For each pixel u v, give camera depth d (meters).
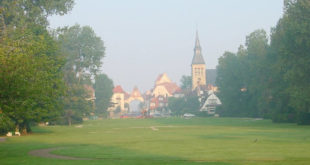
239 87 123.69
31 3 52.16
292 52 61.19
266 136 37.34
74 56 91.50
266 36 117.12
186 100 174.25
